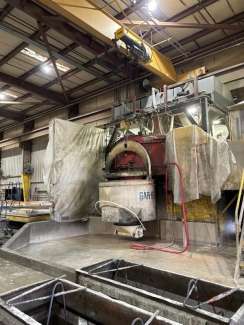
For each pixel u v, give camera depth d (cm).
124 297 200
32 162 1174
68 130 511
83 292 194
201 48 612
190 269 281
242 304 175
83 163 531
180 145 388
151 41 583
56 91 879
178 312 168
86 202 538
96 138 572
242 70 535
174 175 389
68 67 715
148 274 249
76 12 399
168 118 526
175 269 282
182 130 389
